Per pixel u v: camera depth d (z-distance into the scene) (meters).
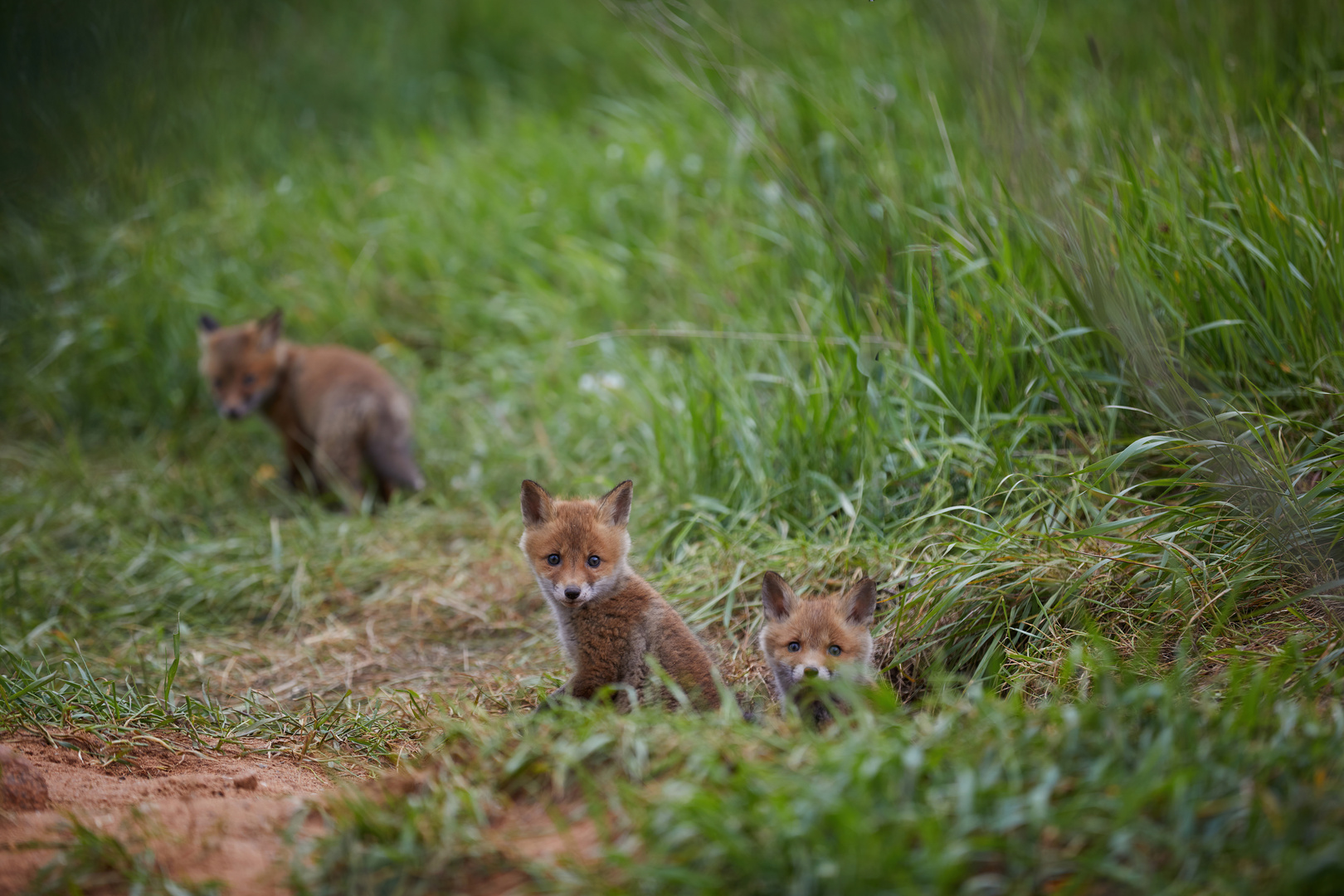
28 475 14.90
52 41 22.16
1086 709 5.55
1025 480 9.58
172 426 16.28
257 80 23.06
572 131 20.38
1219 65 13.48
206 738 8.43
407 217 18.42
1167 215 10.62
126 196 19.83
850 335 11.62
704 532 11.11
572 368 15.25
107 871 5.61
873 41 17.88
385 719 8.73
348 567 12.12
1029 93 13.52
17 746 7.80
